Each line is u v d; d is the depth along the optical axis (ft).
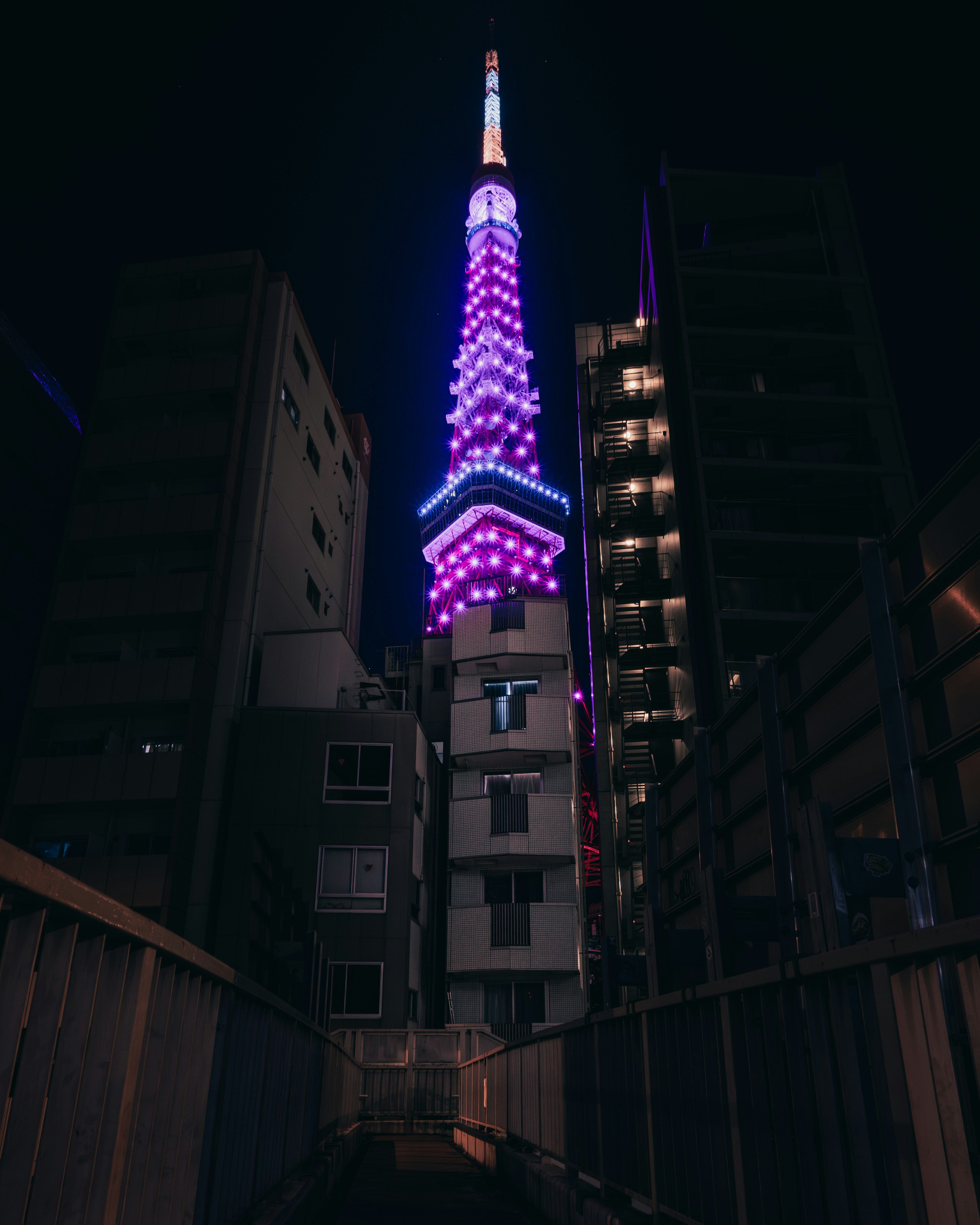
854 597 31.22
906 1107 10.60
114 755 112.27
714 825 42.75
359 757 118.21
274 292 151.12
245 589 126.93
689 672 117.91
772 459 132.46
